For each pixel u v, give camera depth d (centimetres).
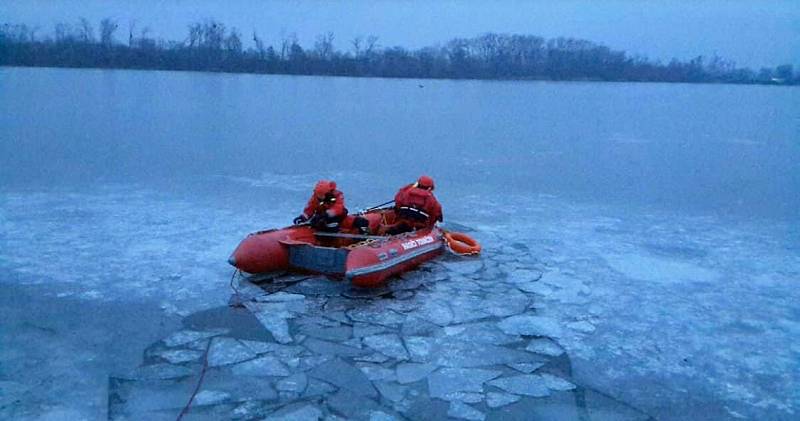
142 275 737
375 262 678
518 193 1320
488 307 675
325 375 526
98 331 592
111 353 551
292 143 1978
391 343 585
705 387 528
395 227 800
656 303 705
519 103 4122
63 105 2927
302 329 607
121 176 1360
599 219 1102
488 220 1074
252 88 4566
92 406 471
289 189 1265
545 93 5291
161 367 530
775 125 3084
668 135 2561
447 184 1402
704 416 485
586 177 1538
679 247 935
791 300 727
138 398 484
